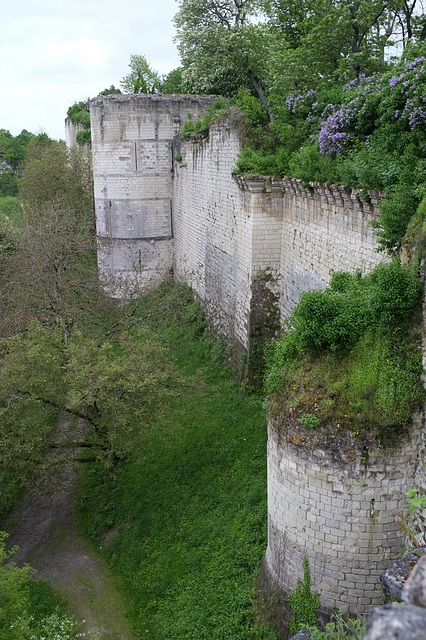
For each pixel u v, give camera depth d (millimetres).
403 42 27312
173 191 37625
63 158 50188
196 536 17250
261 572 14469
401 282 11469
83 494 21141
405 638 4145
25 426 17578
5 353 19328
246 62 33281
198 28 34562
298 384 12680
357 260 16172
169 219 38406
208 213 29203
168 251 38938
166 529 18062
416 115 14359
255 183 21438
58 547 18812
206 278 30391
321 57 25891
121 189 37344
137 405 18750
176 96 36125
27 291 25812
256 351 23188
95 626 15602
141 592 16297
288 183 20250
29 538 19312
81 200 47719
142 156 36875
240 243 23766
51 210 34094
